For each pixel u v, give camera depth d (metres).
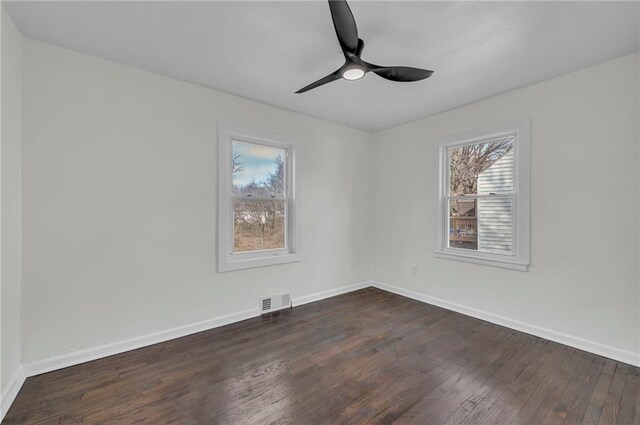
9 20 1.84
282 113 3.50
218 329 2.94
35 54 2.10
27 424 1.64
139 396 1.88
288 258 3.55
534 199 2.79
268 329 2.94
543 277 2.73
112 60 2.39
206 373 2.15
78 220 2.27
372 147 4.48
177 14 1.83
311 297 3.80
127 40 2.12
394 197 4.19
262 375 2.13
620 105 2.31
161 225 2.65
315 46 2.20
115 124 2.42
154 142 2.62
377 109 3.49
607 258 2.38
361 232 4.39
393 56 2.31
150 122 2.59
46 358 2.14
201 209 2.89
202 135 2.89
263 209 3.45
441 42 2.12
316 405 1.80
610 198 2.37
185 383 2.03
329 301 3.82
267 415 1.72
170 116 2.70
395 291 4.18
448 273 3.53
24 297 2.06
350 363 2.29
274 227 3.54
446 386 2.00
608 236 2.38
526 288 2.85
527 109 2.83
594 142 2.44
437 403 1.82
